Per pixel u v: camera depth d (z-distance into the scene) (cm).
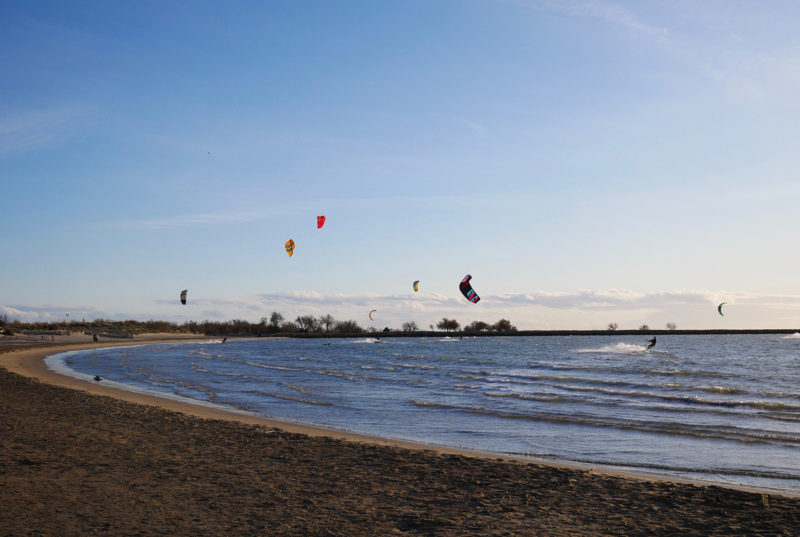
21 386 2492
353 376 3491
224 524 710
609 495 885
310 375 3575
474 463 1106
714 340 13800
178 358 5659
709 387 2695
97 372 3753
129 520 716
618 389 2628
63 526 686
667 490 916
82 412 1705
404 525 725
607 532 711
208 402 2225
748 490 984
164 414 1695
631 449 1338
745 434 1491
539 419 1772
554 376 3419
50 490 845
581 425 1662
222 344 11231
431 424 1708
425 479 980
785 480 1052
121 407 1831
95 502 790
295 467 1055
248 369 4138
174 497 829
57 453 1107
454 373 3738
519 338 17225
